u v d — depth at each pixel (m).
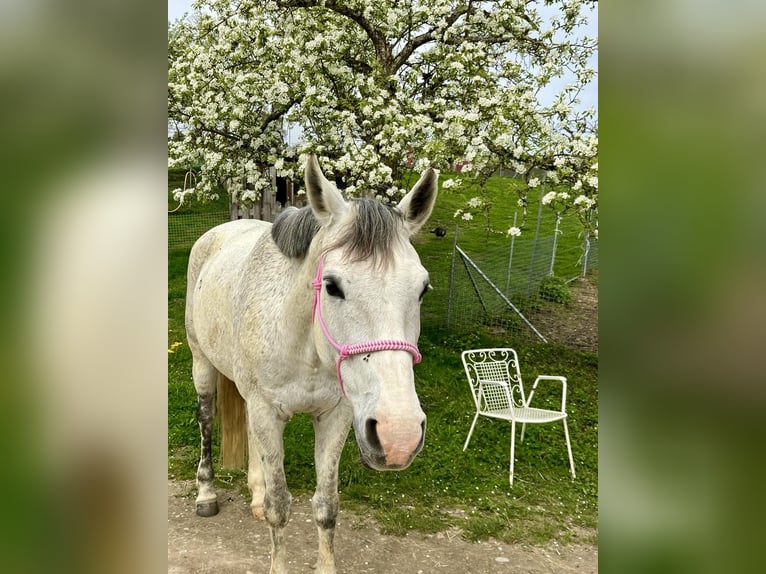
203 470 3.34
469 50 5.30
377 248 1.70
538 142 4.71
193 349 3.37
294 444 4.25
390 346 1.60
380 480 3.82
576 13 5.67
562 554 3.08
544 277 8.98
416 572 2.83
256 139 5.62
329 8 5.40
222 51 5.59
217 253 3.10
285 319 2.19
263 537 3.07
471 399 5.27
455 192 5.04
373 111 5.13
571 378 5.96
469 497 3.65
